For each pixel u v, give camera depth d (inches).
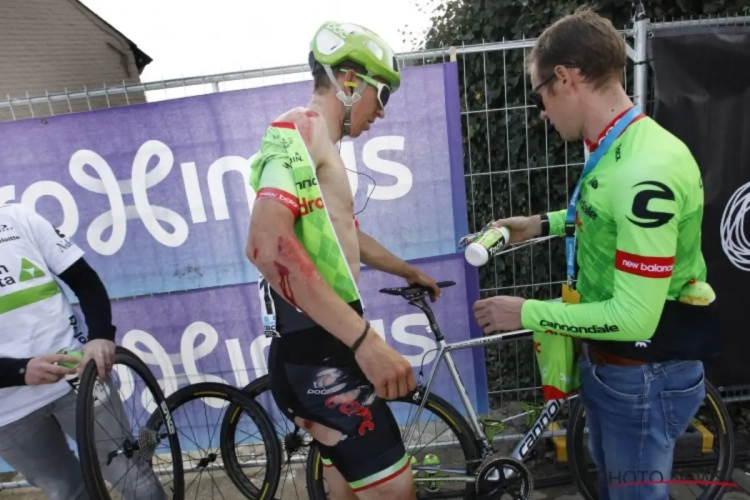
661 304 46.3
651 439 55.1
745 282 92.6
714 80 85.4
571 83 50.6
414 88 88.8
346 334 45.6
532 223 72.0
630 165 46.7
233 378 101.1
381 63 52.4
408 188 92.4
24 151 89.7
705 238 90.9
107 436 76.0
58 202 92.1
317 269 46.8
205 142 90.4
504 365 120.5
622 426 56.2
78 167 90.7
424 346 99.3
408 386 47.7
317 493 85.2
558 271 112.8
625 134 48.8
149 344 98.8
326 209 48.6
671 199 45.1
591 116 51.2
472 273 95.9
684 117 86.2
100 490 65.0
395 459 56.1
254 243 44.9
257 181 48.5
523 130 109.7
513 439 102.0
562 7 102.3
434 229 94.0
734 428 104.0
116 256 94.7
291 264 44.1
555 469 97.3
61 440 74.2
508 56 109.7
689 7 100.8
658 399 54.1
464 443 83.7
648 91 89.4
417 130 90.2
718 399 81.2
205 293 96.7
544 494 92.6
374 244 75.0
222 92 88.6
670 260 45.5
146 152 90.5
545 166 103.4
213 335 98.7
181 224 93.6
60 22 475.2
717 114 86.4
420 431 98.1
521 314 53.4
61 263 70.7
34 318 67.1
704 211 89.7
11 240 66.3
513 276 110.4
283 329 54.9
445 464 94.0
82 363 66.2
